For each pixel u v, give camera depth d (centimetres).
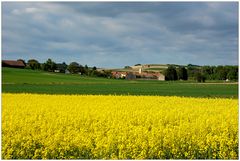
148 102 2258
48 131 1181
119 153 1015
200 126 1216
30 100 2372
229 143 1075
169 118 1479
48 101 2281
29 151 1103
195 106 2022
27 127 1257
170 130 1148
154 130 1128
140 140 1049
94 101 2305
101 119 1406
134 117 1462
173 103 2230
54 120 1390
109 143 1041
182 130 1145
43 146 1122
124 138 1070
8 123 1302
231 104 2200
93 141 1122
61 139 1103
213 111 1744
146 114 1541
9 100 2370
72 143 1073
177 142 1080
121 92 3950
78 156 1066
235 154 1060
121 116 1461
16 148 1110
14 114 1590
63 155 1067
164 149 1063
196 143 1081
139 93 3800
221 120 1380
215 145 1057
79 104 2028
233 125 1273
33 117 1466
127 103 2164
